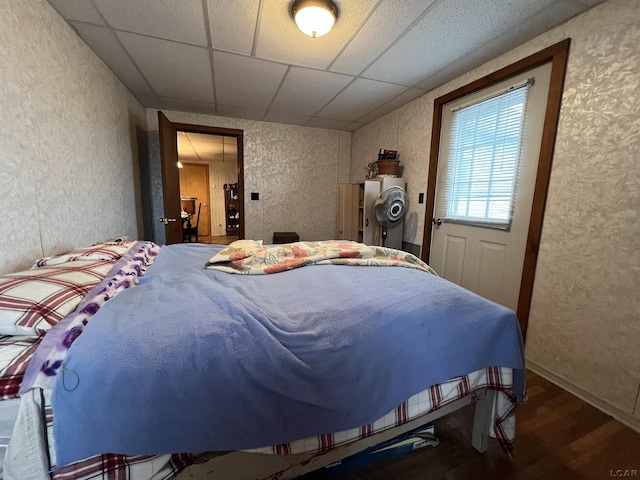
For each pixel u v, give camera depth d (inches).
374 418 32.5
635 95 51.3
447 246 99.7
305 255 66.6
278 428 29.1
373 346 33.8
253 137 143.2
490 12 59.9
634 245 52.2
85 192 69.7
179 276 52.4
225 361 28.7
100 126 79.2
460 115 92.1
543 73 68.0
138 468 27.0
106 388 25.1
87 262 47.1
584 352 60.2
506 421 43.6
